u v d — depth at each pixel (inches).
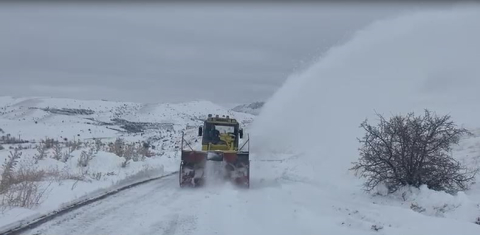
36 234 300.0
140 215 380.8
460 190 465.7
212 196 507.8
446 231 318.3
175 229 329.4
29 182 458.9
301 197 492.1
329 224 348.2
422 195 433.4
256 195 514.0
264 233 317.4
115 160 767.1
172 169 958.4
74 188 488.1
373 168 495.2
